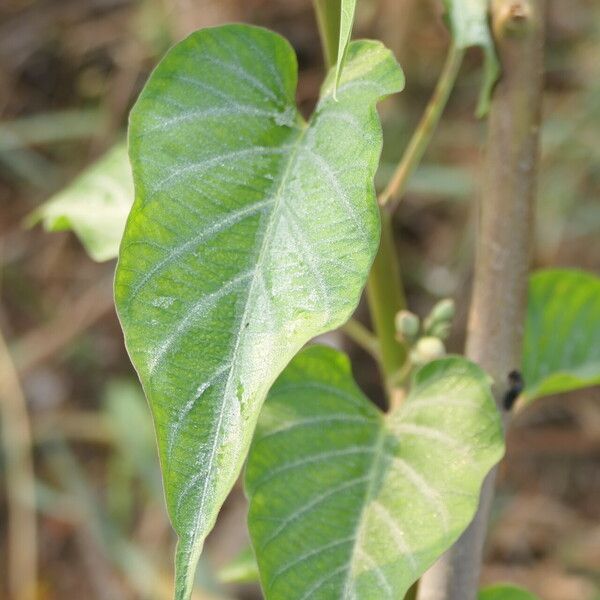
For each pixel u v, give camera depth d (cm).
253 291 60
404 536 65
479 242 70
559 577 166
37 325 190
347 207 60
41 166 199
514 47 68
